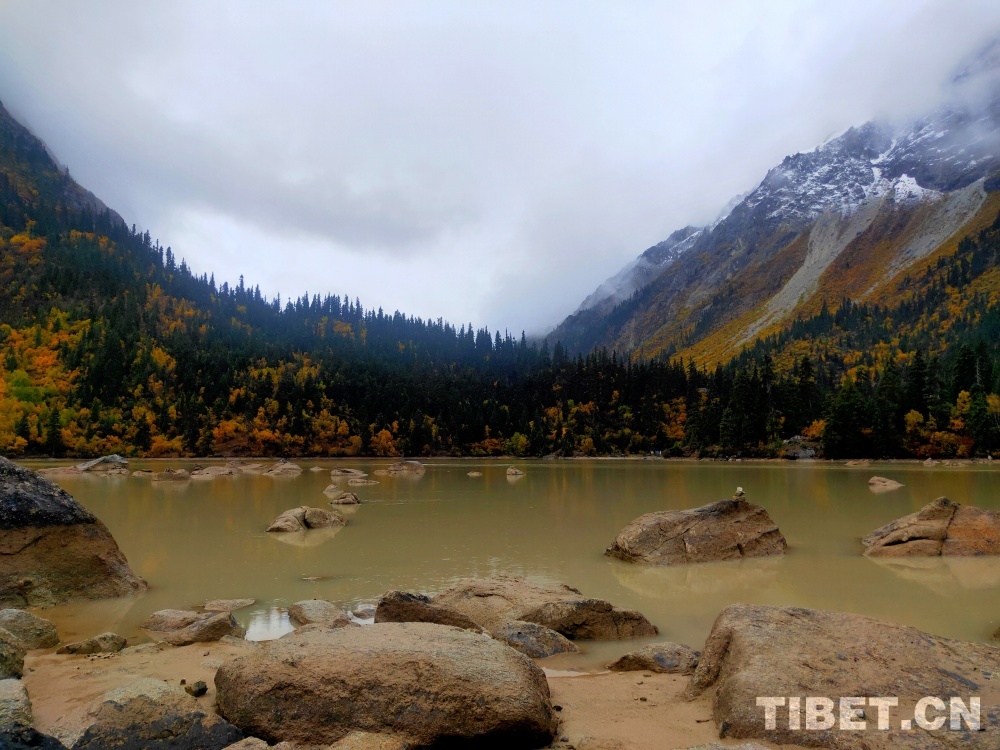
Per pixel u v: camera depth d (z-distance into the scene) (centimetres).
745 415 11756
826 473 7131
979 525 2220
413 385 17100
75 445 11844
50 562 1600
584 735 785
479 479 6575
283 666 812
